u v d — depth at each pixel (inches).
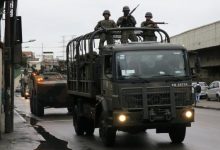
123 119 519.2
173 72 535.8
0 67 660.1
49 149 558.9
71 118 1066.7
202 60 2411.4
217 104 1526.8
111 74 535.2
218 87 1729.8
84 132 717.9
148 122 523.5
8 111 723.4
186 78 535.8
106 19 653.9
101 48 572.1
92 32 607.2
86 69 639.8
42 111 1143.6
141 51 538.3
